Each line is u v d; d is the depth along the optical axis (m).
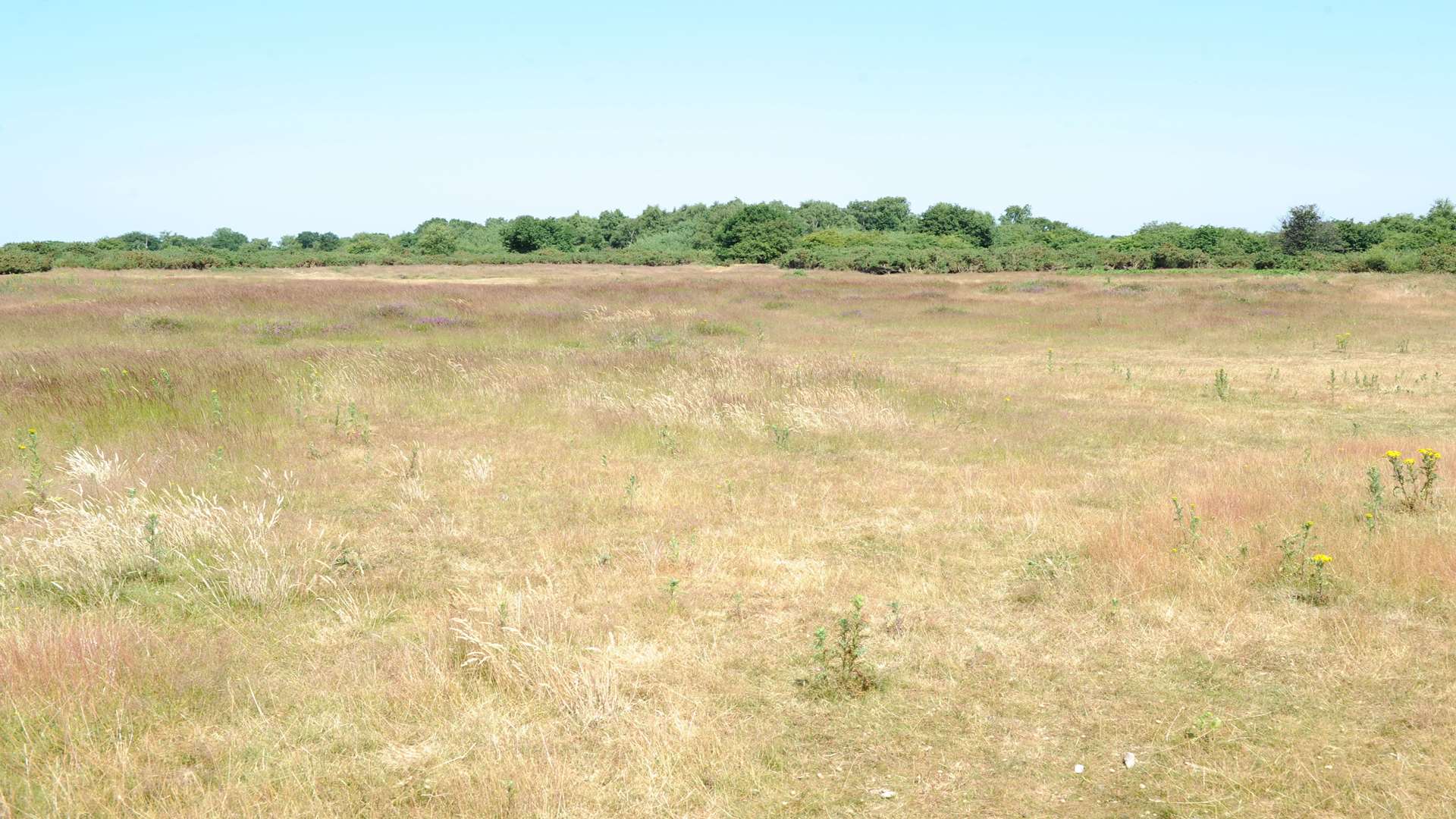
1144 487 8.72
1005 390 15.27
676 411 12.08
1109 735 4.31
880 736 4.33
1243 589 5.89
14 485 8.48
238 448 10.07
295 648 5.22
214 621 5.60
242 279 40.44
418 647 5.16
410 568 6.64
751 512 8.12
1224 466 9.41
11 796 3.65
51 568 6.20
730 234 80.81
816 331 25.48
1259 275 45.75
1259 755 4.07
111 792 3.68
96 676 4.53
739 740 4.22
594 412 12.30
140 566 6.41
